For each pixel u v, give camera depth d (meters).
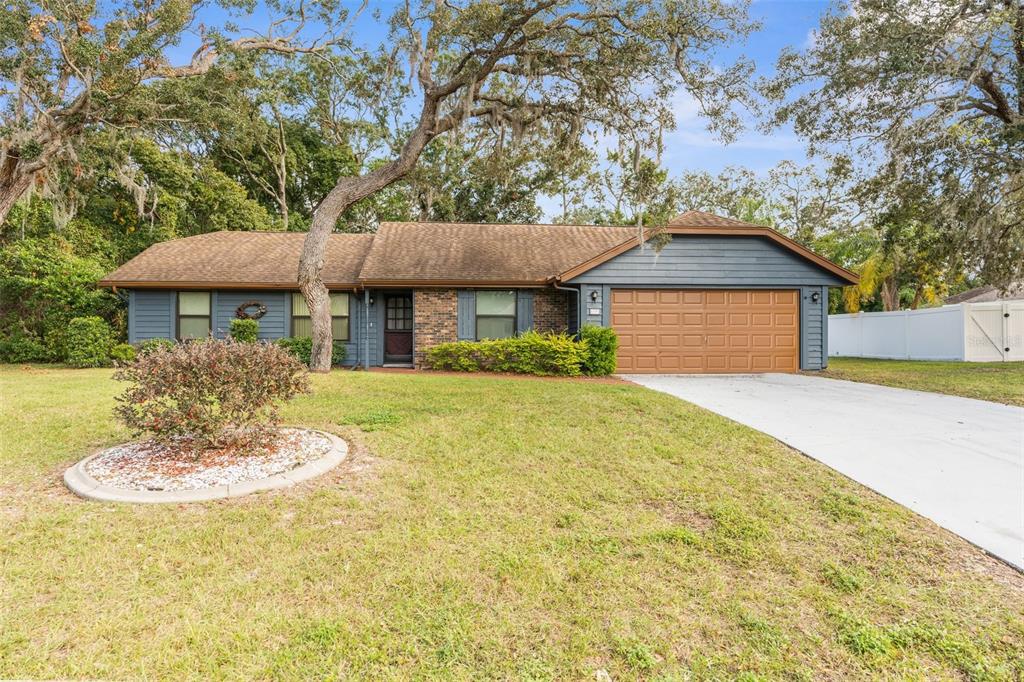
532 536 3.63
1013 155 11.81
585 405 7.56
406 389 8.85
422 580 3.05
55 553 3.22
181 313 13.89
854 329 20.86
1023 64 11.38
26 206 13.12
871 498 4.34
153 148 18.72
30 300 15.41
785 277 13.37
